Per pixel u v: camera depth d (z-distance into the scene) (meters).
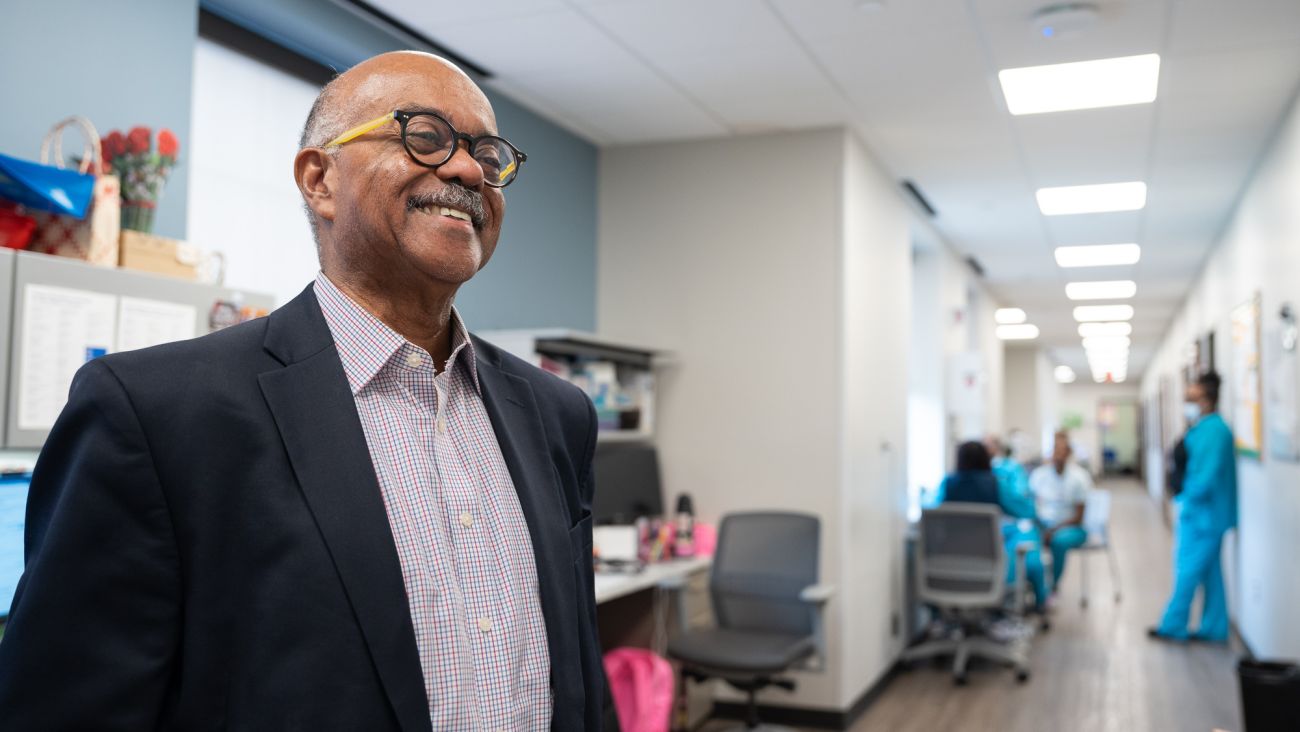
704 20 3.24
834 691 4.23
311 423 0.83
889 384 5.12
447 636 0.84
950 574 5.08
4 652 0.73
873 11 3.15
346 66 3.34
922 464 6.77
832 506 4.32
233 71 2.99
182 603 0.77
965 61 3.59
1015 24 3.24
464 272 0.91
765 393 4.47
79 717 0.72
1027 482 7.12
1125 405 25.95
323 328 0.90
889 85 3.86
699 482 4.55
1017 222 6.38
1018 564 5.62
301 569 0.78
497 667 0.87
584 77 3.79
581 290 4.62
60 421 0.78
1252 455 5.23
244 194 3.03
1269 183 4.59
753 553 3.84
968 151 4.79
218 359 0.83
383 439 0.88
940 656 5.64
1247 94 3.91
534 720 0.90
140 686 0.74
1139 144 4.63
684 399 4.60
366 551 0.80
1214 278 7.02
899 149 4.77
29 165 1.78
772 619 3.75
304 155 0.94
